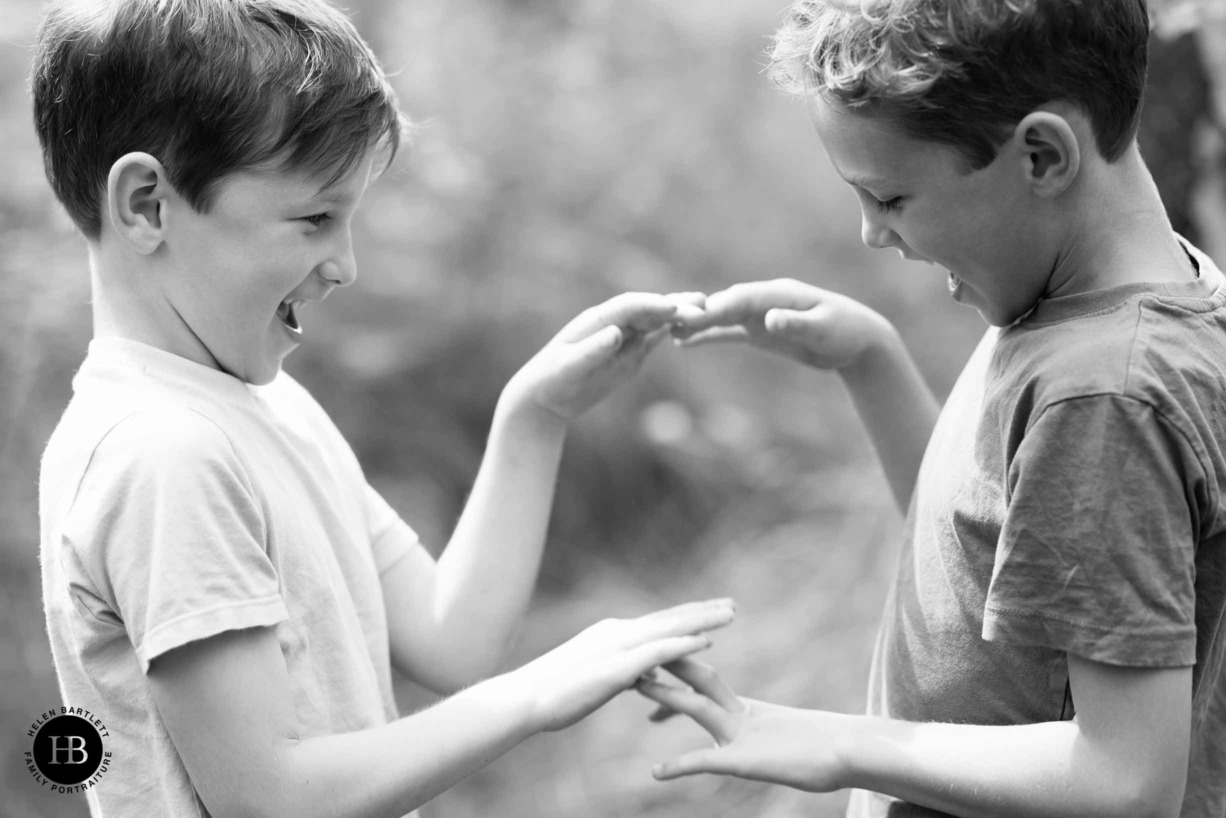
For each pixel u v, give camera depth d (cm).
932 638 121
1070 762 104
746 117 552
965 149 105
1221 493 103
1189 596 101
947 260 112
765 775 125
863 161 110
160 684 109
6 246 349
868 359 157
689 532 425
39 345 338
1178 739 102
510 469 155
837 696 300
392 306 428
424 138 439
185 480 111
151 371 120
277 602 113
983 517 113
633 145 515
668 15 572
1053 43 101
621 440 442
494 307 441
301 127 116
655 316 153
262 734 110
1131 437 99
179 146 115
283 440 130
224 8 117
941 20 102
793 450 433
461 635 150
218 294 120
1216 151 179
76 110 118
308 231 121
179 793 114
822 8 112
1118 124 106
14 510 327
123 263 122
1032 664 113
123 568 109
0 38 370
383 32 481
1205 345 105
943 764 113
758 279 507
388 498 401
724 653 327
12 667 313
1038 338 109
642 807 301
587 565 422
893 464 161
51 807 303
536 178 475
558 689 125
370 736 117
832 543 365
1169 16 171
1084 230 108
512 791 328
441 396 438
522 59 507
